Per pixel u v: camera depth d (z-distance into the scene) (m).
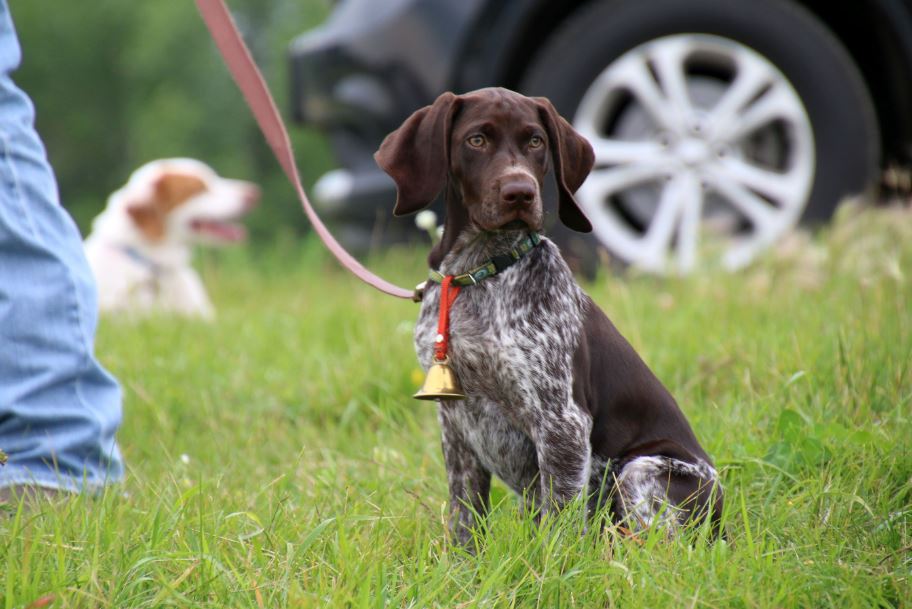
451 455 6.34
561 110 12.28
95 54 62.22
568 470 5.88
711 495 6.00
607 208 12.45
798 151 12.38
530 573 5.19
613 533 5.52
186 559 5.12
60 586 4.75
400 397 9.05
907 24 12.09
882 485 6.29
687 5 12.12
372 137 12.89
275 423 8.82
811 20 12.16
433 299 6.20
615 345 6.35
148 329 11.49
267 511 6.18
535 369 5.89
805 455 6.70
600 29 12.17
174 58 56.78
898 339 8.28
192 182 15.27
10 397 6.42
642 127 12.68
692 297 10.59
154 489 6.45
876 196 12.32
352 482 6.82
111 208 15.41
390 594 5.05
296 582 4.88
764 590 5.05
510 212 5.62
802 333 8.75
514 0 11.99
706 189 12.50
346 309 11.63
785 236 11.84
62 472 6.55
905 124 12.60
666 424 6.30
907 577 5.18
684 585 5.05
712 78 13.02
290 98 13.90
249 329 11.41
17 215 6.58
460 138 5.88
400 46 12.30
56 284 6.64
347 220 14.21
